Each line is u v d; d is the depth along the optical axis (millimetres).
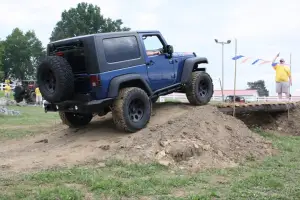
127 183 6352
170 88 10641
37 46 101875
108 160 7762
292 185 6617
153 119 10102
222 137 9438
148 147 8281
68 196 5570
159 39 10391
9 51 97562
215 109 10664
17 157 8570
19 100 32062
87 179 6457
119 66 9211
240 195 5930
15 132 13367
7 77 99875
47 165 7645
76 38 9047
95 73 8836
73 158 8062
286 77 16812
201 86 11320
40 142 10195
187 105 11258
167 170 7480
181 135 8906
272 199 5770
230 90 28781
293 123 13680
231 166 8078
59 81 8812
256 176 7012
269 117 13938
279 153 9578
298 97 20641
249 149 9281
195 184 6598
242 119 13828
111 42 9164
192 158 8125
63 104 9336
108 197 5754
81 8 74375
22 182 6410
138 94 9297
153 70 10008
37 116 20359
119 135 9258
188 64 10938
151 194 5934
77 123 10820
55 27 75500
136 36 9734
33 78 102188
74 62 9383
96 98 8938
